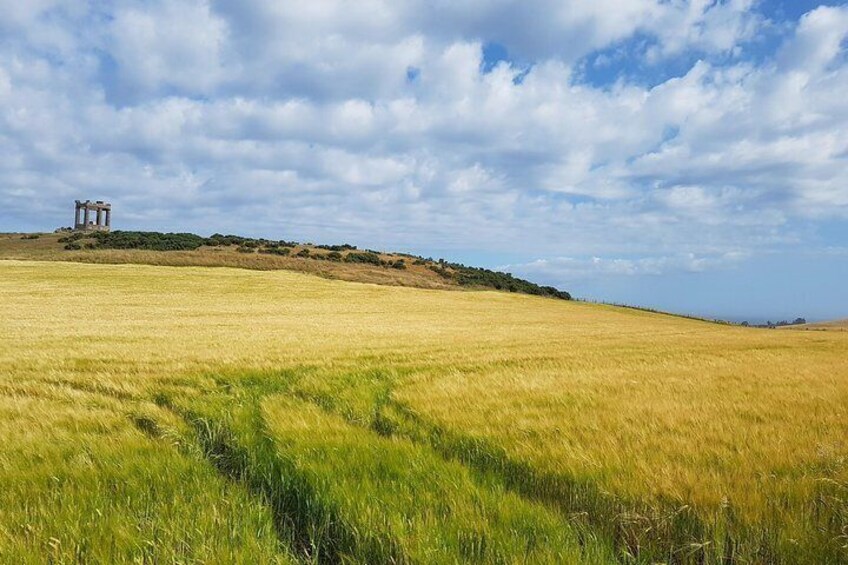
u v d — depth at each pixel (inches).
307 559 164.9
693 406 358.9
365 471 214.7
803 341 1346.0
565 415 318.0
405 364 595.2
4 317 1321.4
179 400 371.2
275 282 2886.3
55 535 159.6
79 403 346.3
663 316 3420.3
